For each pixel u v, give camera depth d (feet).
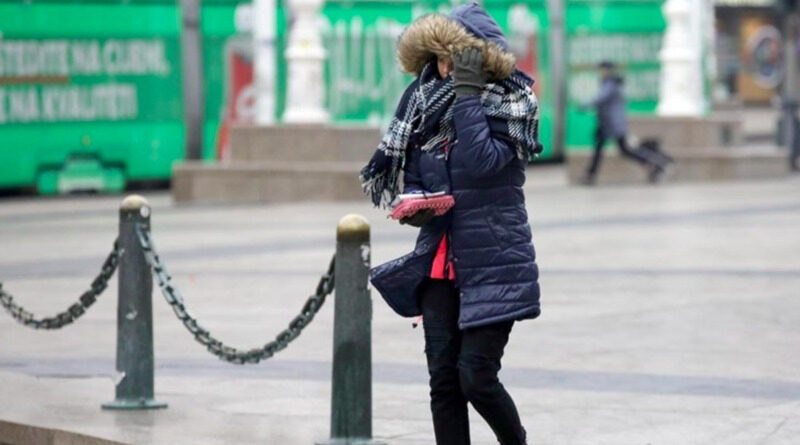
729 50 537.65
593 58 337.31
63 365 95.61
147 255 81.30
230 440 73.00
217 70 274.36
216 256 153.58
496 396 61.00
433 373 62.23
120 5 264.31
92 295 86.69
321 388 87.04
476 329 60.29
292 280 134.31
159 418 78.64
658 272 137.08
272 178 228.43
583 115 336.08
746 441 71.72
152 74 267.80
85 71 260.62
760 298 120.16
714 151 269.64
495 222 59.98
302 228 184.14
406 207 59.26
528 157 60.59
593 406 80.43
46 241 176.35
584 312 114.11
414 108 61.21
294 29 235.40
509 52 60.08
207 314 115.55
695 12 293.43
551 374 89.76
